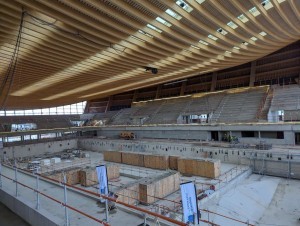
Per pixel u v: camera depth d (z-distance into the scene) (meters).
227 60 25.77
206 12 14.19
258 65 40.34
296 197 18.00
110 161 32.22
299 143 27.91
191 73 31.00
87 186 20.86
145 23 14.61
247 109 34.84
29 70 21.88
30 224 6.84
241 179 21.97
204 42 19.92
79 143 47.03
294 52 36.69
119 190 15.58
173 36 16.72
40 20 12.52
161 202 16.80
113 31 15.06
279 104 31.92
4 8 11.22
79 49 17.50
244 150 25.66
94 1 11.23
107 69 24.02
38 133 43.91
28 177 11.18
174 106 46.09
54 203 7.31
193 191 7.16
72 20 13.10
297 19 18.27
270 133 30.06
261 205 17.19
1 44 15.14
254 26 17.92
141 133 43.47
